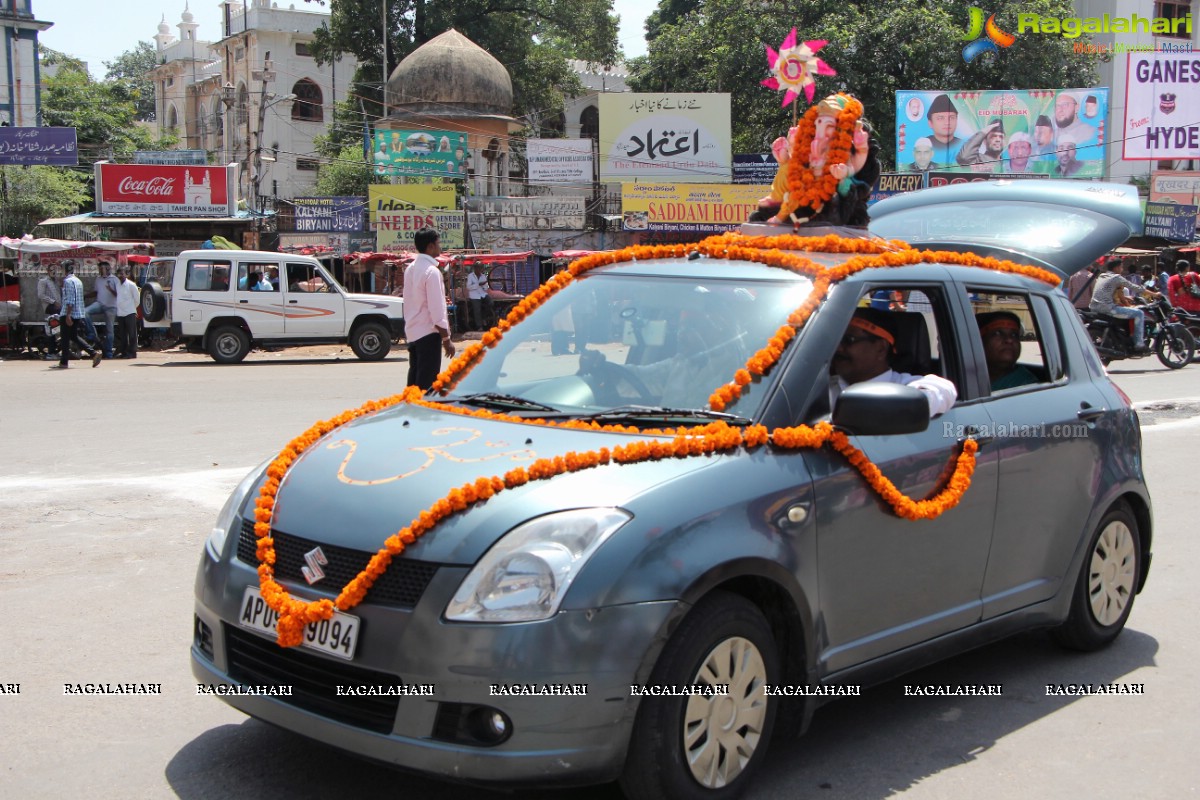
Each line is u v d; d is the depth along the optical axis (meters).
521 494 3.14
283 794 3.48
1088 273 22.30
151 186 27.44
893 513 3.73
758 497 3.33
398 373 17.34
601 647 2.93
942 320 4.30
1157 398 13.60
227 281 19.52
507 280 28.69
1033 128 30.05
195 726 3.99
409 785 3.55
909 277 4.20
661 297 4.16
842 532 3.56
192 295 19.31
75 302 18.22
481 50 32.91
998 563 4.26
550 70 40.00
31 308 20.56
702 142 29.64
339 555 3.21
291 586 3.27
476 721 2.95
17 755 3.72
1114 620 5.02
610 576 2.97
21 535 6.45
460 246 28.20
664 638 3.01
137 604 5.28
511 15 39.47
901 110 29.70
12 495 7.44
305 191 40.78
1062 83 31.42
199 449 9.28
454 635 2.93
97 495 7.45
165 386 14.83
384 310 20.53
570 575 2.96
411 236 28.12
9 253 24.59
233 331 19.50
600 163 29.73
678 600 3.03
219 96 48.84
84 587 5.52
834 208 4.94
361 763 3.71
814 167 4.86
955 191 6.70
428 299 9.23
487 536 3.03
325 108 45.91
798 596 3.40
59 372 17.34
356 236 28.62
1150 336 18.22
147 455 8.98
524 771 2.91
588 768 2.95
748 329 3.88
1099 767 3.79
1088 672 4.73
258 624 3.30
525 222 29.17
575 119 46.97
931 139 29.83
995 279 4.64
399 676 2.97
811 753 3.86
